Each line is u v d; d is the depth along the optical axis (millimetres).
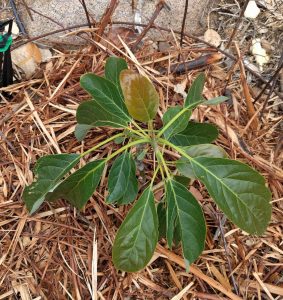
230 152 616
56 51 693
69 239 552
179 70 680
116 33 700
